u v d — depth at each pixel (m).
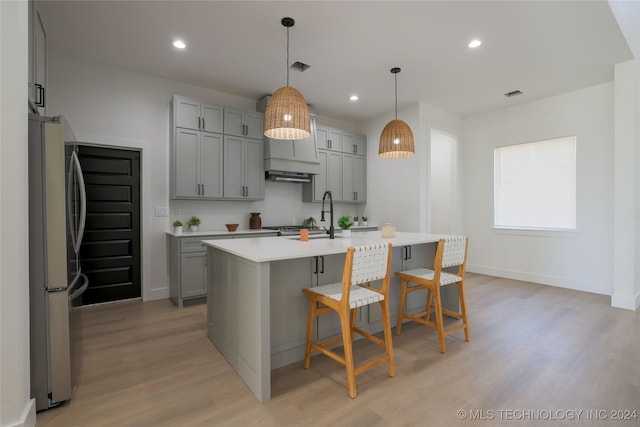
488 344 2.50
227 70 3.64
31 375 1.67
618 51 3.14
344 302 1.84
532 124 4.56
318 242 2.55
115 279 3.69
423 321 2.54
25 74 1.54
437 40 2.95
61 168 1.74
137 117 3.74
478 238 5.17
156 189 3.87
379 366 2.17
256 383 1.83
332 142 5.18
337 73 3.67
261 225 4.61
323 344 2.22
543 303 3.57
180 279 3.52
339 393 1.86
